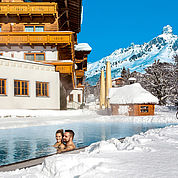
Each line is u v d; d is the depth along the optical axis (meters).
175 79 38.41
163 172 2.50
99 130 10.78
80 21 29.72
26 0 25.88
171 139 5.09
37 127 11.96
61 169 2.68
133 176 2.36
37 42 22.45
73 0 24.38
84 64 44.00
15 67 18.66
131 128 11.46
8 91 18.03
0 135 9.22
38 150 6.27
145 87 43.81
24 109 18.95
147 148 3.96
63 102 29.73
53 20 24.41
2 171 3.07
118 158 3.19
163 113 21.55
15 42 22.36
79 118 16.64
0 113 15.62
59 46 23.50
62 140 6.85
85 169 2.66
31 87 19.77
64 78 26.30
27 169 3.03
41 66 20.66
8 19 24.05
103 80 31.44
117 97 20.36
